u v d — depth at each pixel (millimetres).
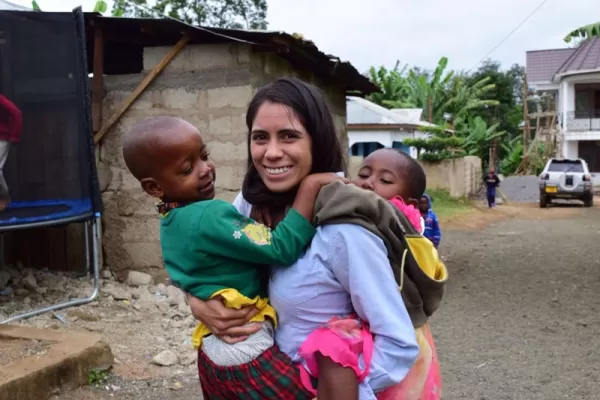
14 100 5473
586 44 32844
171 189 1803
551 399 4266
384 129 23281
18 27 5543
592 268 9398
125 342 5090
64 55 5793
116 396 4059
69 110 5805
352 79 9328
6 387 3506
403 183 2148
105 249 7027
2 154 5359
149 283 6762
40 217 5590
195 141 1800
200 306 1752
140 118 6902
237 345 1735
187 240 1745
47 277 6652
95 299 6133
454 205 20359
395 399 1732
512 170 35750
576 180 21188
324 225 1689
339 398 1589
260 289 1812
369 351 1630
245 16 27375
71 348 4152
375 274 1635
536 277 8758
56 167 5723
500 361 5082
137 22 6348
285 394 1710
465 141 29031
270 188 1772
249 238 1666
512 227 15336
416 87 31750
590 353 5262
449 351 5379
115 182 6961
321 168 1808
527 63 36094
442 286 1778
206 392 1893
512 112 49875
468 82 46188
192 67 6777
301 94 1742
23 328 4602
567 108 32125
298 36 6684
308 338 1684
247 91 6645
